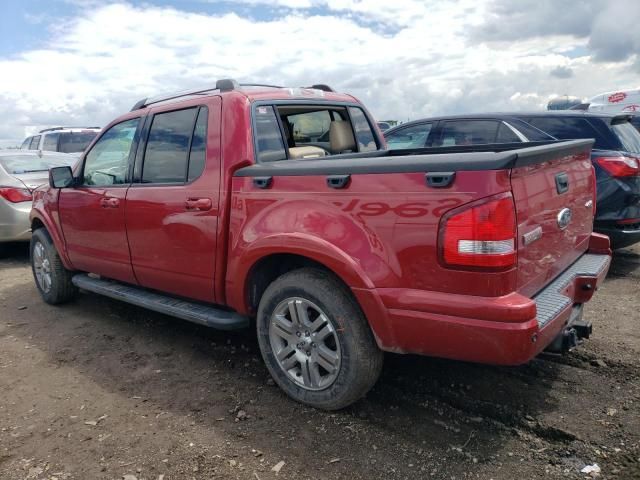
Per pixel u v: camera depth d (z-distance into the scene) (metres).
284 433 2.98
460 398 3.27
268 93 3.76
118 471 2.70
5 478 2.68
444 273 2.55
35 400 3.48
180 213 3.68
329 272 3.07
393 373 3.61
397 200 2.65
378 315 2.76
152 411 3.28
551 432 2.89
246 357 4.02
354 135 4.66
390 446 2.82
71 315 5.16
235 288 3.43
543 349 2.92
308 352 3.16
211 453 2.82
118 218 4.21
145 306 4.14
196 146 3.66
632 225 5.70
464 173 2.46
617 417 3.00
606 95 12.98
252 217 3.26
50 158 8.27
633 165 5.58
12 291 6.11
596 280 3.21
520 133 6.30
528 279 2.72
